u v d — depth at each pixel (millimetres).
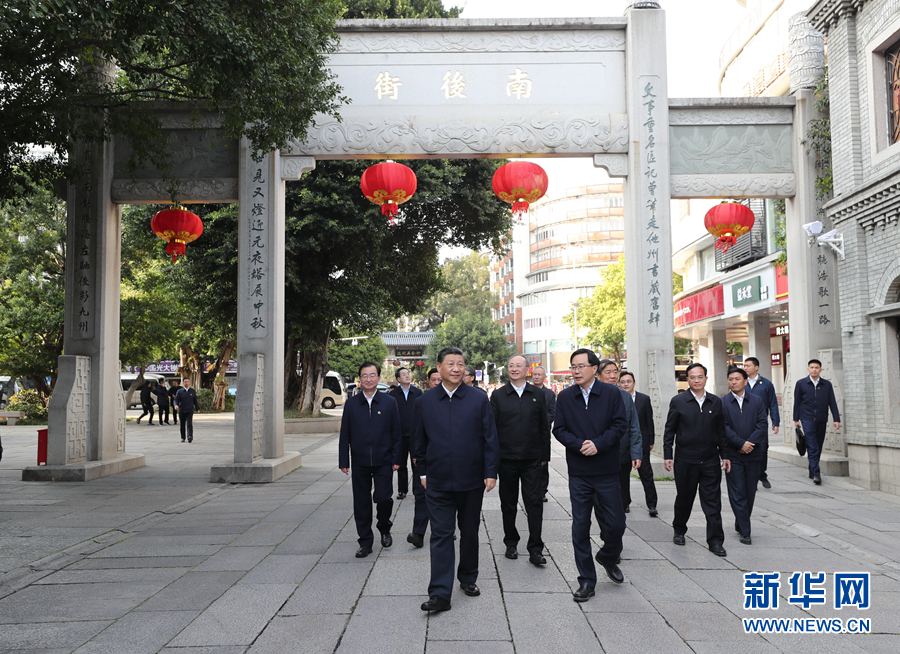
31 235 23938
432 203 18656
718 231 10875
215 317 20016
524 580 5289
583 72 11461
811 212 11695
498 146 11195
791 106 11789
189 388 17781
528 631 4172
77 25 6508
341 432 6188
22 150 8750
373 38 11281
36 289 23875
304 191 16391
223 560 5863
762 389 9844
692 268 31125
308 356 22062
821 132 11320
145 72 8375
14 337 24781
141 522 7422
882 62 9711
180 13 7156
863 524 7258
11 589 5051
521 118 11227
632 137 11312
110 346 11625
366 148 11117
